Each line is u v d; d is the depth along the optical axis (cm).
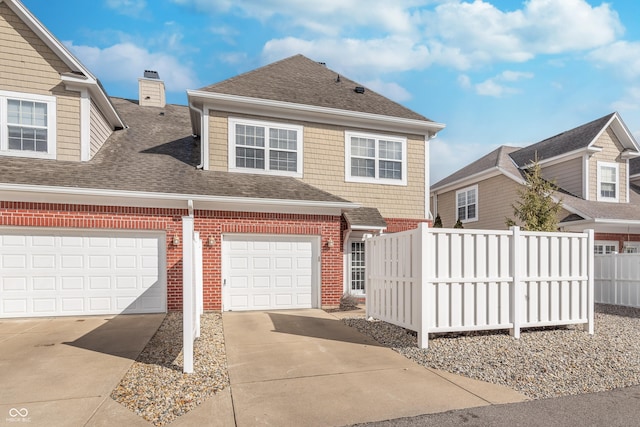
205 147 1096
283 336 710
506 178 1762
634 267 1160
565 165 1670
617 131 1648
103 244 910
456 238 660
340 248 1077
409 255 677
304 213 1048
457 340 671
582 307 747
